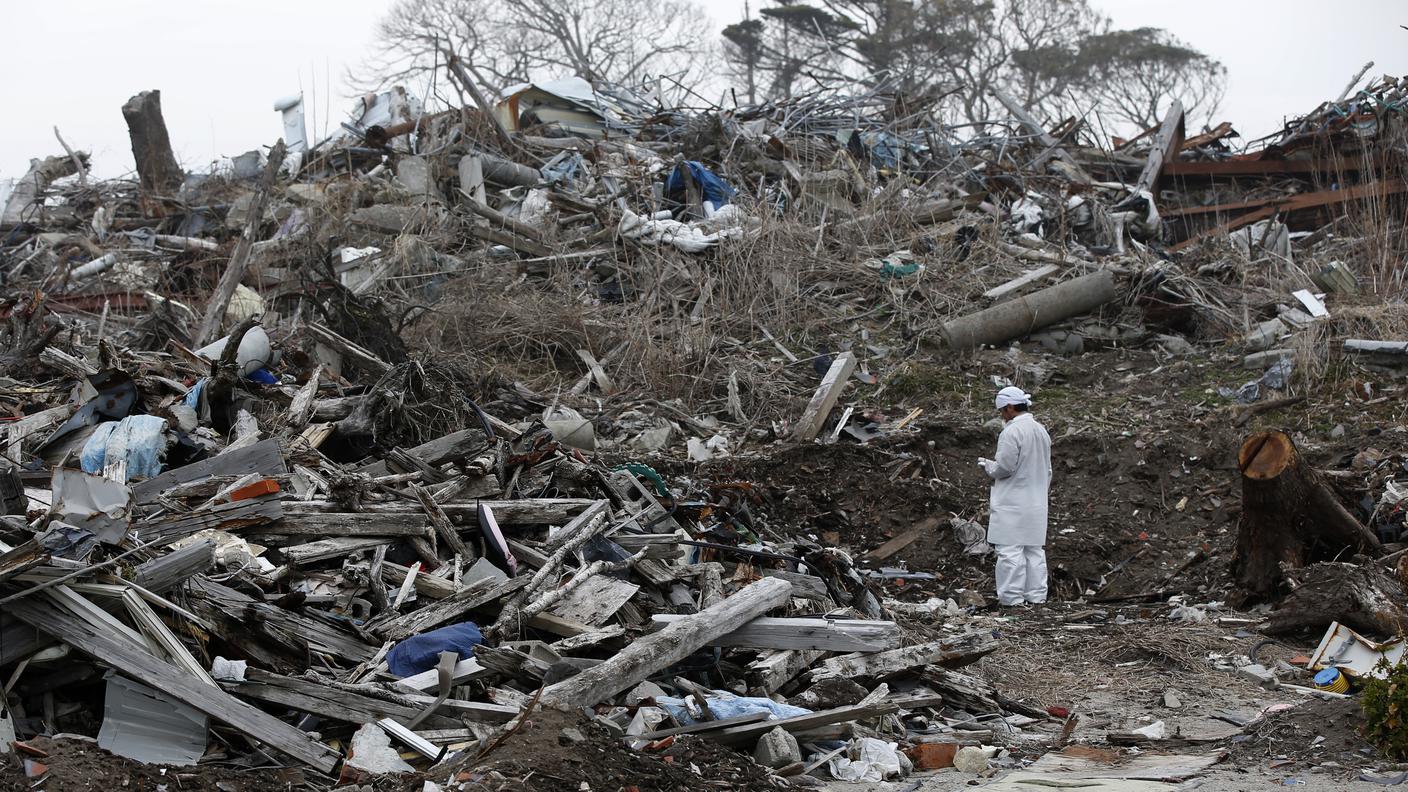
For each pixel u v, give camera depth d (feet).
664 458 38.14
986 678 23.90
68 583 15.16
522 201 59.11
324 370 34.68
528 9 125.08
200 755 14.74
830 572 27.40
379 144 67.36
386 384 30.25
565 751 15.01
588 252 53.52
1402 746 16.83
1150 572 34.96
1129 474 38.52
